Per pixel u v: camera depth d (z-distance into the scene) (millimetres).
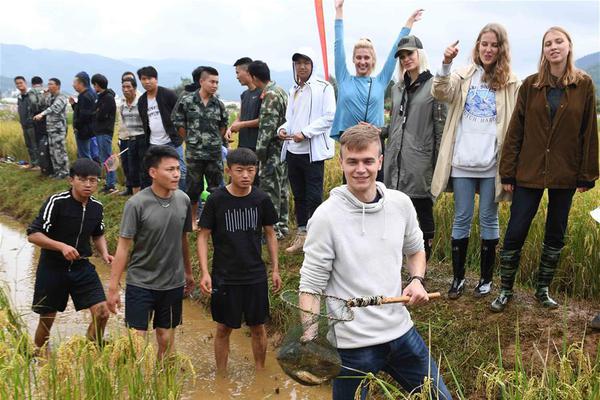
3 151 17359
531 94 4680
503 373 3439
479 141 5051
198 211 8516
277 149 6977
